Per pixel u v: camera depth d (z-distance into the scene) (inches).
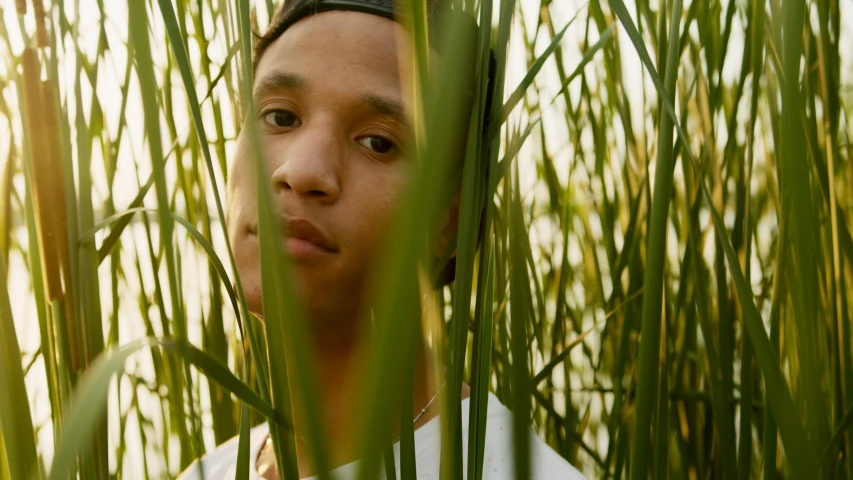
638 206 27.5
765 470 14.9
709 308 25.9
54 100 13.8
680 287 23.2
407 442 10.4
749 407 17.4
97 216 22.8
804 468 9.4
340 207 18.7
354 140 19.3
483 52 11.8
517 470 7.9
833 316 17.5
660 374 19.7
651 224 12.2
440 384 10.9
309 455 7.3
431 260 8.5
